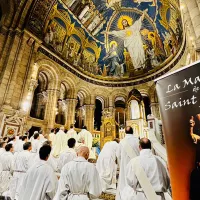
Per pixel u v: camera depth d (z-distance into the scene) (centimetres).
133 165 289
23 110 1423
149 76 2523
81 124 2388
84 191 304
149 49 2514
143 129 1505
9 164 645
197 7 727
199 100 191
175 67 2083
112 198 471
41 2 1712
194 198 168
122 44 2666
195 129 186
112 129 1491
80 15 2173
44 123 1681
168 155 205
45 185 320
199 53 707
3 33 1504
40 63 1770
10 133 1269
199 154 175
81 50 2453
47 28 1922
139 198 269
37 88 1989
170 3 1700
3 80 1356
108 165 531
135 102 1711
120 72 2758
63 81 2112
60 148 971
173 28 1931
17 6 1581
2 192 600
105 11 2344
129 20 2459
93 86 2555
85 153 341
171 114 216
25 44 1591
